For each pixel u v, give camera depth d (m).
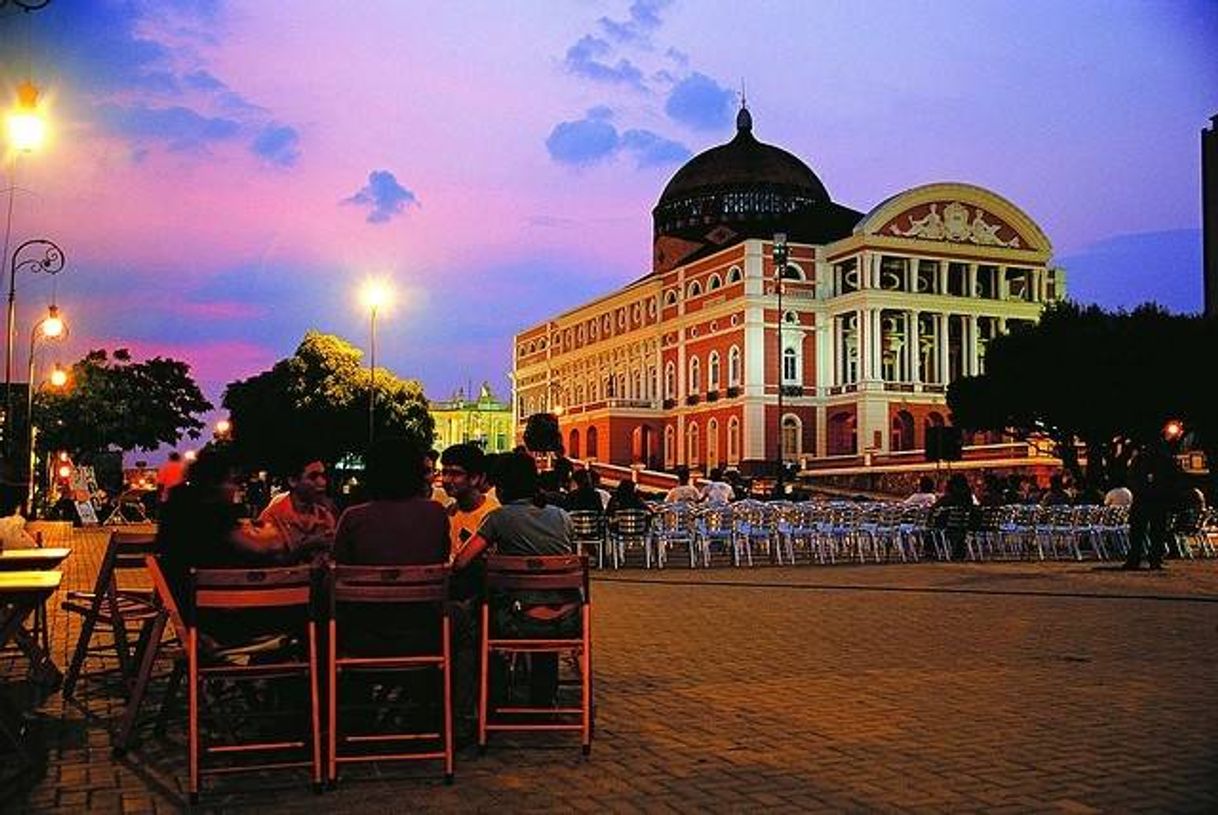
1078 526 25.81
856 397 70.06
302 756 7.31
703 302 78.31
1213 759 7.02
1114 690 9.24
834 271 74.69
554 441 16.98
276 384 69.38
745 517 23.75
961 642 11.92
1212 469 43.69
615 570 21.91
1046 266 75.31
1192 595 16.83
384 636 7.09
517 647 7.39
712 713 8.40
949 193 72.94
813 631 12.79
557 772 6.84
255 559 7.91
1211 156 43.59
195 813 6.14
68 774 6.92
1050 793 6.30
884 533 25.88
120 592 9.94
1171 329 42.81
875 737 7.61
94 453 73.75
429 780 6.73
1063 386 43.53
